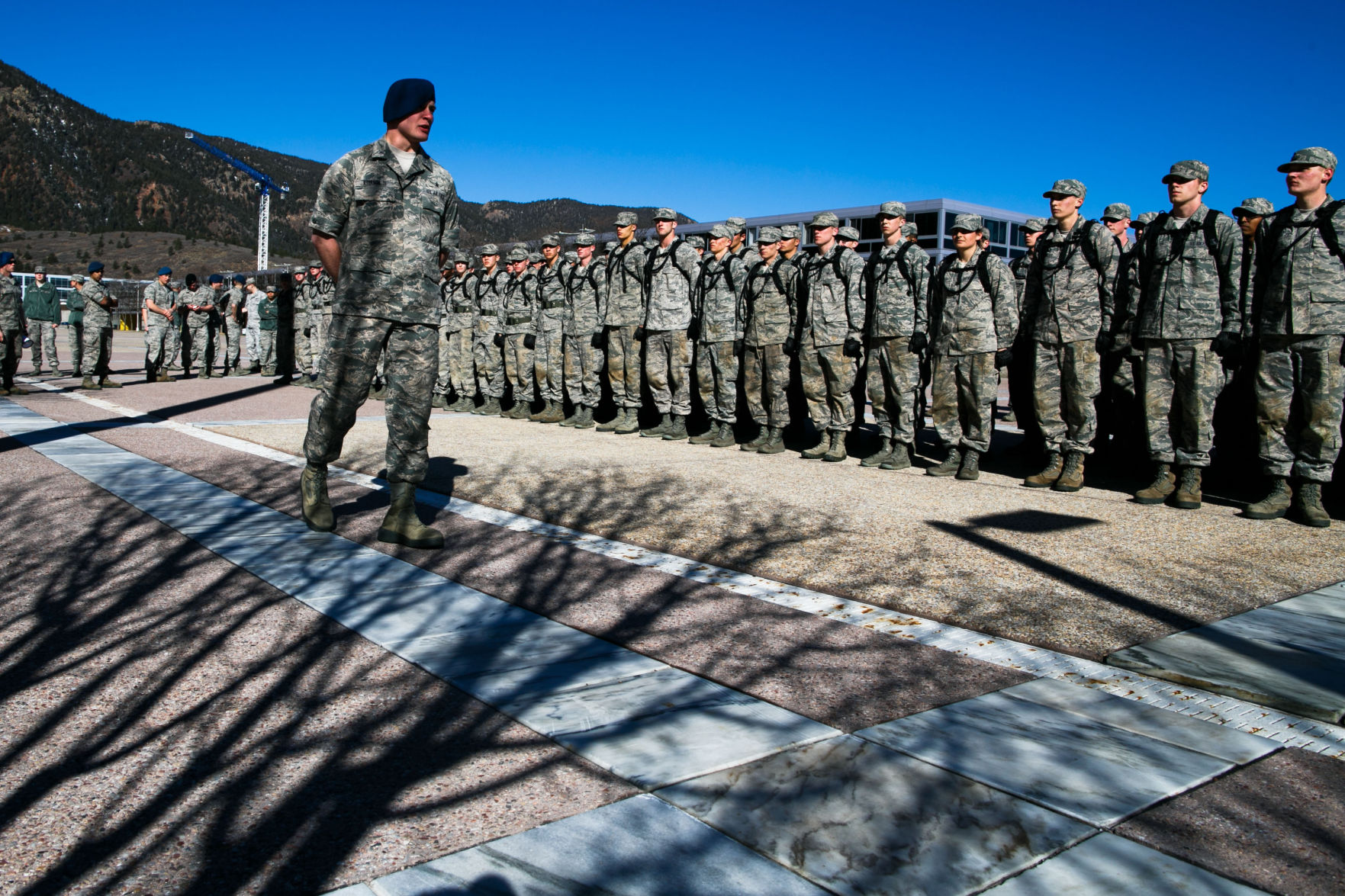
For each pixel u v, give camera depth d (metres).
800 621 3.78
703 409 11.40
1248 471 7.56
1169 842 2.17
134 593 3.98
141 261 173.62
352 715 2.81
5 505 5.68
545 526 5.47
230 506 5.84
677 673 3.18
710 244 10.22
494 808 2.26
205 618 3.68
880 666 3.28
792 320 8.83
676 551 4.91
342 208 4.81
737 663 3.28
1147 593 4.22
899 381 8.14
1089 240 7.05
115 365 21.06
